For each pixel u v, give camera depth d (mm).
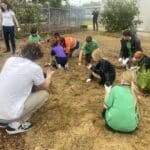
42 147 2447
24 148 2447
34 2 9594
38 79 2516
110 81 3531
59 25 10391
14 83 2434
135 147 2455
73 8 11891
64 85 3637
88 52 4484
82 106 3045
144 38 10727
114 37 10109
